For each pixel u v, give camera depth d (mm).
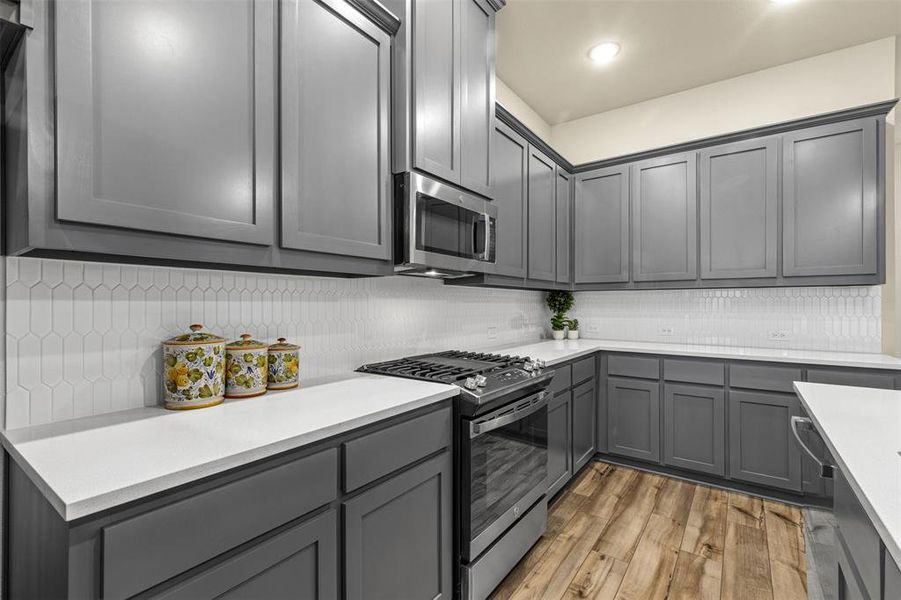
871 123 2479
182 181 1046
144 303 1282
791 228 2680
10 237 937
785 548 2043
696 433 2785
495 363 2088
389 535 1301
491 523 1700
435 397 1479
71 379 1140
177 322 1357
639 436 2988
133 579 737
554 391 2447
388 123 1670
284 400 1373
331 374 1849
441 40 1876
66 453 886
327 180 1418
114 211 924
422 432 1432
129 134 953
